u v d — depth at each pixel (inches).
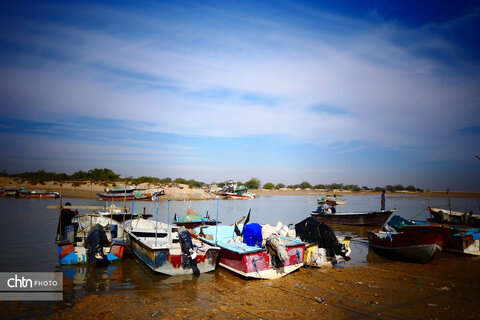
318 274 410.6
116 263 452.8
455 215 738.8
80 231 582.6
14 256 472.7
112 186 2255.2
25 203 1392.7
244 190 2527.1
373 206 1790.1
